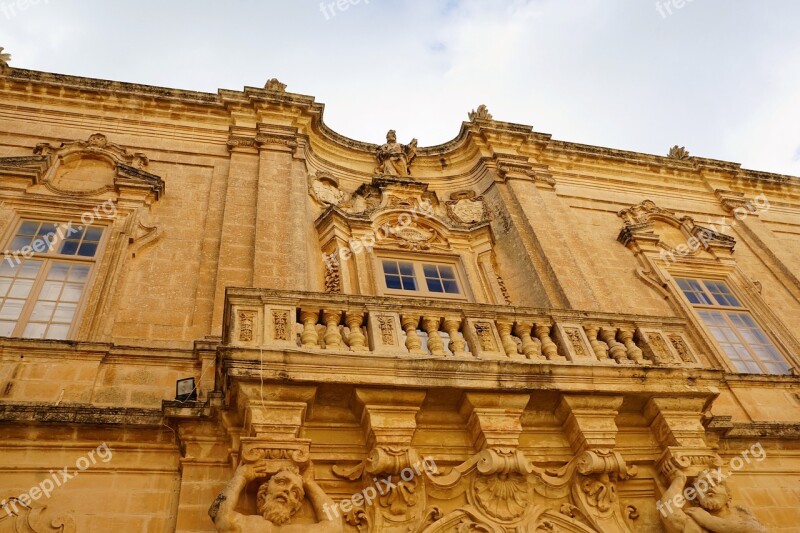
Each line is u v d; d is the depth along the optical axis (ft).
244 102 44.57
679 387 25.84
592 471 23.47
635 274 43.27
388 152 48.78
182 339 28.45
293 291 24.61
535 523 22.47
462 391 23.48
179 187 37.60
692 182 55.57
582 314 28.12
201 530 20.66
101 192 34.81
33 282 29.71
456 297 37.96
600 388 24.77
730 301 43.75
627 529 23.12
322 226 39.73
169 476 22.27
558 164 52.13
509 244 42.98
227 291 24.06
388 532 21.04
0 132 37.58
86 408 22.41
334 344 23.57
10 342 25.11
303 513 20.17
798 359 38.93
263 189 38.01
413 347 24.56
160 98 42.78
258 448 20.45
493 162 49.49
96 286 29.30
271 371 21.47
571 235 44.42
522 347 26.43
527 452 24.34
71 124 39.91
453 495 22.72
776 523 27.02
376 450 21.67
